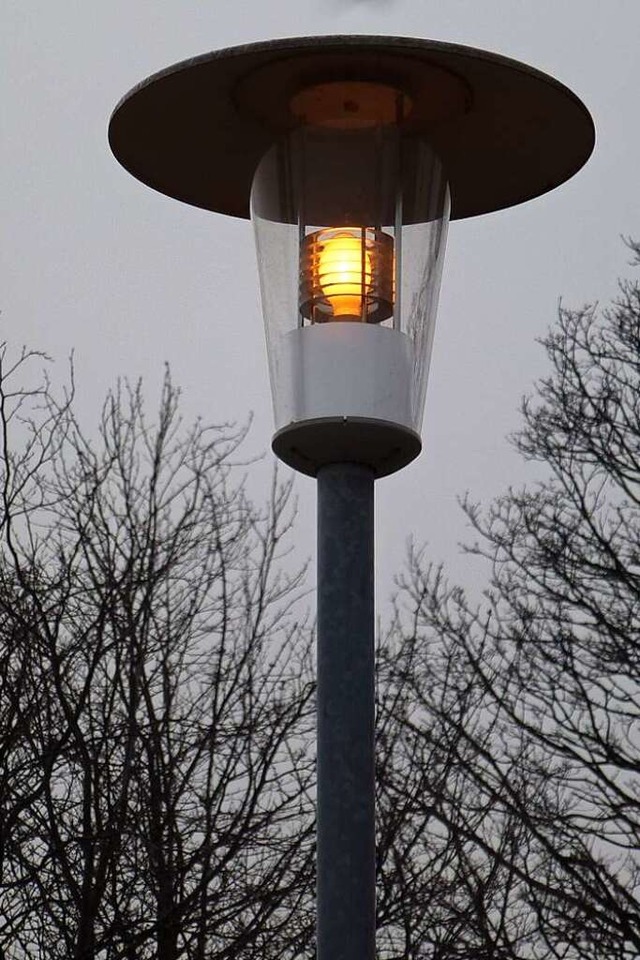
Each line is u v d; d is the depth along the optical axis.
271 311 9.27
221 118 9.63
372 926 8.10
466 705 29.91
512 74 9.19
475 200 10.56
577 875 27.14
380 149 9.35
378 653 30.03
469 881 27.86
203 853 24.86
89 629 26.08
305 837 26.66
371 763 8.38
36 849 25.31
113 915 25.20
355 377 8.87
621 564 32.22
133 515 28.70
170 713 26.39
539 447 34.31
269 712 27.44
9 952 24.22
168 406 30.48
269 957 25.27
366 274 9.10
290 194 9.34
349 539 8.77
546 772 29.28
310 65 9.16
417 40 8.94
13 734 24.48
